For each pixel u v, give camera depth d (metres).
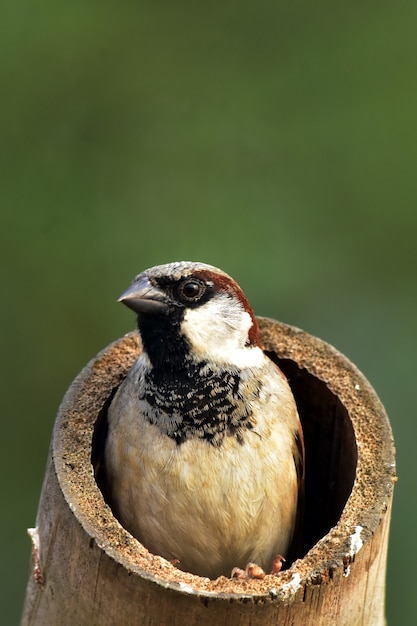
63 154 11.12
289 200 11.03
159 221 10.95
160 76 11.52
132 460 6.45
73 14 11.39
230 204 11.02
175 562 6.41
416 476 9.87
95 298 10.75
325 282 10.73
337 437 6.77
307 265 10.83
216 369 6.54
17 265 10.78
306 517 7.58
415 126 11.10
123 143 11.27
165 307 6.61
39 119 11.22
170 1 11.73
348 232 10.91
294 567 5.28
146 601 5.12
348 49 11.53
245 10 11.82
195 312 6.63
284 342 6.96
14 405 10.75
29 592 6.01
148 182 11.12
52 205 10.91
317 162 11.16
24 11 11.30
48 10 11.34
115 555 5.18
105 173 11.12
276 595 5.10
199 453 6.40
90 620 5.38
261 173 11.17
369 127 11.20
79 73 11.36
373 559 5.53
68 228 10.88
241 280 10.67
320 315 10.57
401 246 10.85
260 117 11.39
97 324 10.75
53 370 10.77
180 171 11.20
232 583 5.19
